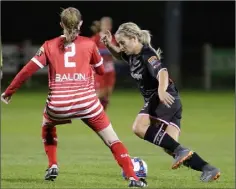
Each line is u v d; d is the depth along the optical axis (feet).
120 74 252.83
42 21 298.97
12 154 100.73
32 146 110.32
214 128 138.51
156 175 81.92
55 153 76.07
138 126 73.56
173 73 255.50
